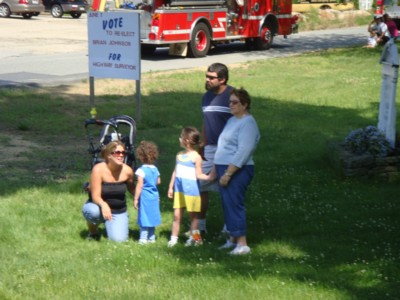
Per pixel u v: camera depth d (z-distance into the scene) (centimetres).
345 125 1997
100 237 1062
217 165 986
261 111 2167
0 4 5234
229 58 3384
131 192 1061
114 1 3184
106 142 1167
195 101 2273
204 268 916
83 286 847
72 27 4641
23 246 1008
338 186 1391
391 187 1395
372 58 3403
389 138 1487
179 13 3219
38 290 834
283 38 4441
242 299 805
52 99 2181
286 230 1105
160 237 1073
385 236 1069
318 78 2808
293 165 1554
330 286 850
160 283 859
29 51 3325
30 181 1332
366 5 6078
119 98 2272
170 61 3197
